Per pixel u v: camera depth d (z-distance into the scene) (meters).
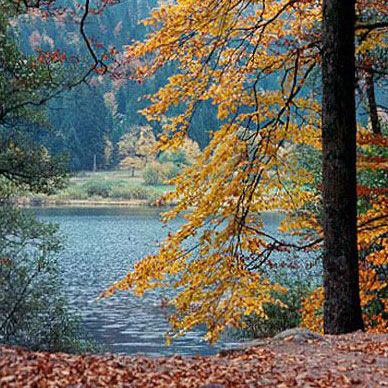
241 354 7.91
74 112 129.00
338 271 9.84
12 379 5.83
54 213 77.25
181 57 11.38
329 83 9.82
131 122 142.88
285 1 11.97
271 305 19.62
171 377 6.45
